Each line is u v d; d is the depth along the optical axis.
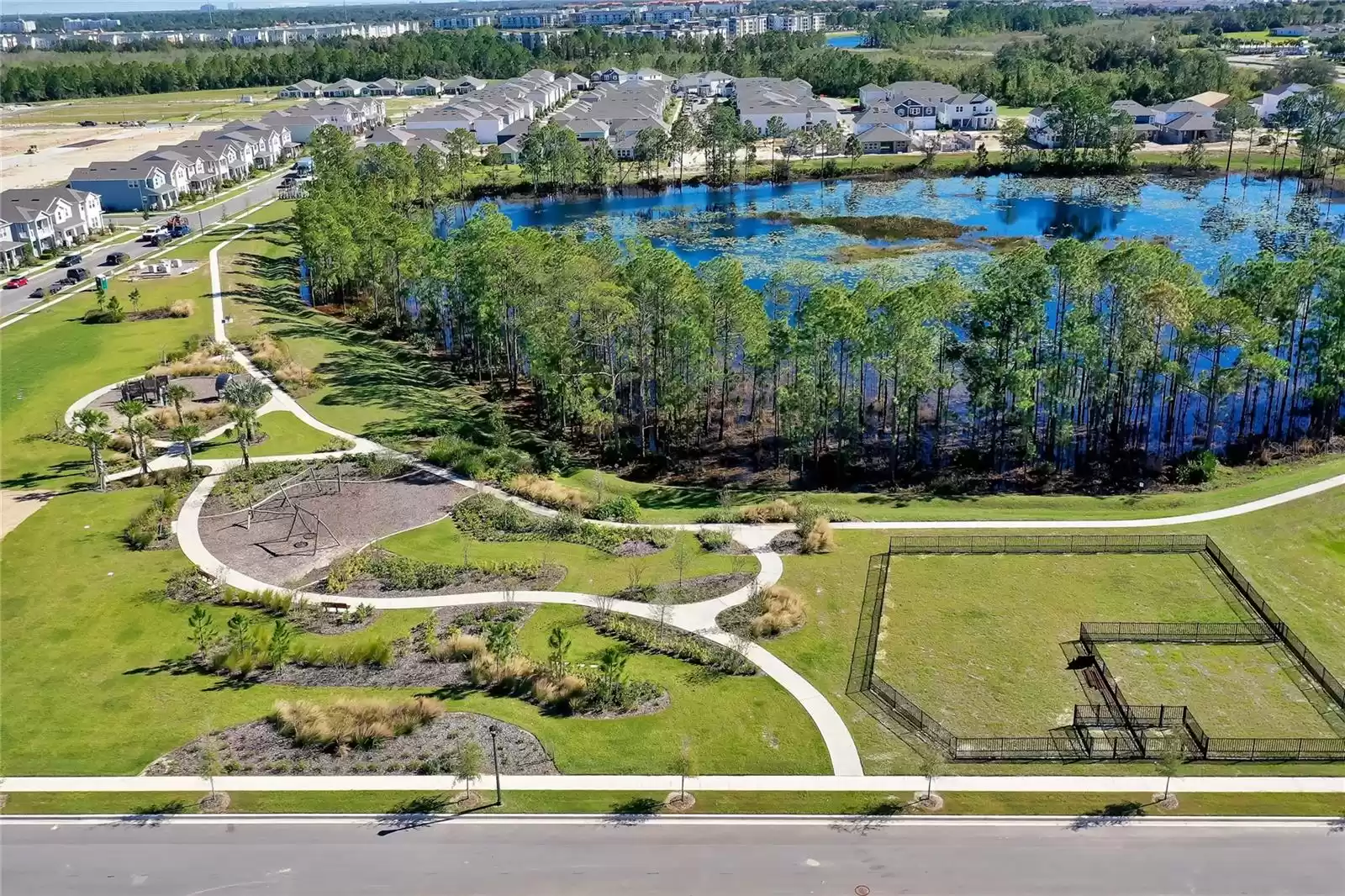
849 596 56.97
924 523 66.31
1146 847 37.88
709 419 87.56
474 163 195.25
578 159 178.88
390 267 110.38
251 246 142.38
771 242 145.25
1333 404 79.69
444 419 85.56
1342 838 38.25
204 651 50.94
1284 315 77.19
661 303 79.31
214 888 36.38
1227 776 41.94
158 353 98.75
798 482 76.69
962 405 90.00
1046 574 59.16
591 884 36.38
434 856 37.81
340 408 86.69
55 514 66.75
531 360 83.31
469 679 49.09
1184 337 74.12
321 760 43.09
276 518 66.56
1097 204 161.50
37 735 44.78
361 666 50.25
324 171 151.88
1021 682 48.88
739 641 52.06
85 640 52.31
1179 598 56.28
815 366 77.88
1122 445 81.06
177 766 42.78
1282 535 63.03
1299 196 160.50
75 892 36.22
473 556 61.66
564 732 45.00
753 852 37.88
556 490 70.56
